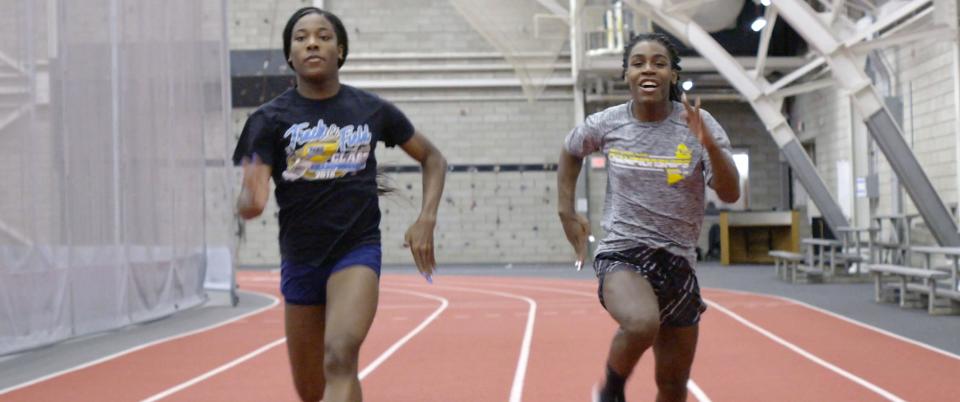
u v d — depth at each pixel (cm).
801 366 707
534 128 2378
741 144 2383
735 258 2292
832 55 1328
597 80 2269
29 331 820
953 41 1432
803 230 2258
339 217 363
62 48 890
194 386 660
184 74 1234
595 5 2120
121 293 1019
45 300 853
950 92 1476
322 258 362
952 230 1276
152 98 1116
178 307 1209
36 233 840
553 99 2372
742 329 951
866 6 1827
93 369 751
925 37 1350
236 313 1233
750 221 2128
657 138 393
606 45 2156
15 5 808
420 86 2384
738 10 2150
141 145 1083
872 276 1600
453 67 2386
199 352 844
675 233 392
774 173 2380
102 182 977
